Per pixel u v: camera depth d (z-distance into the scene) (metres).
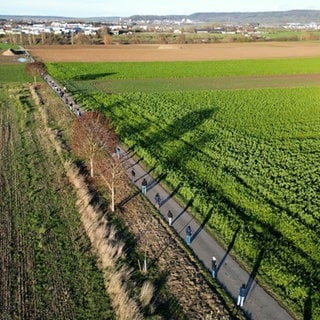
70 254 27.06
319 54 153.50
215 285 23.94
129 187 36.66
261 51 164.12
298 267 25.09
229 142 48.78
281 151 45.91
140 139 49.50
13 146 47.19
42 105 66.00
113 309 22.33
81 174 38.69
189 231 27.53
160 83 96.06
